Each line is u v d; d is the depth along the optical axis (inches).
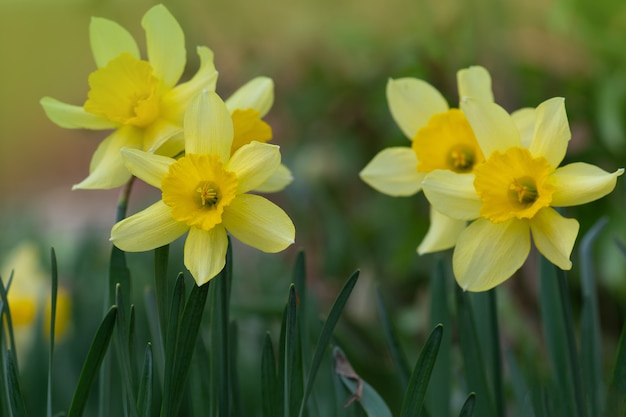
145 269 67.5
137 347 50.5
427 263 84.0
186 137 38.9
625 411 39.5
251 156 38.5
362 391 40.5
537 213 39.3
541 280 44.1
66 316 57.1
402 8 93.1
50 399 39.8
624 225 73.4
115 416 47.4
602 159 80.6
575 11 84.1
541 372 50.9
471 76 41.1
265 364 40.0
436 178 39.7
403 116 42.8
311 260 89.2
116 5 86.4
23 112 195.2
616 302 78.2
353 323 59.1
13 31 185.6
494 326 42.0
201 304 38.2
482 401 41.5
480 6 76.5
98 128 40.7
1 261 80.2
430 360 38.9
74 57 186.7
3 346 41.4
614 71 82.6
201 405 41.1
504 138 39.8
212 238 38.3
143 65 40.0
